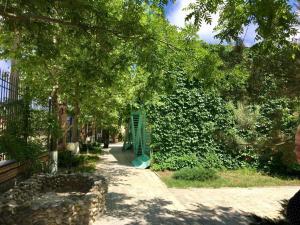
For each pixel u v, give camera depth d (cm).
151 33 386
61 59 495
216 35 252
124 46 409
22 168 557
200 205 508
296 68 252
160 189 619
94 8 349
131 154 1392
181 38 390
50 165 647
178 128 843
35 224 346
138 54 400
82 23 352
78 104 880
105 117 1159
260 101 286
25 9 325
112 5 403
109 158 1196
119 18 405
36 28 347
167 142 844
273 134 271
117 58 412
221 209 486
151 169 841
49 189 549
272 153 282
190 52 392
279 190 629
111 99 923
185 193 591
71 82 623
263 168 803
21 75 619
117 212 459
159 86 455
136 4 379
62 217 355
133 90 785
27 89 606
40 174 557
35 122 605
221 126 829
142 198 546
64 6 323
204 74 353
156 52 397
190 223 417
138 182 686
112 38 390
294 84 259
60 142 952
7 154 407
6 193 409
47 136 683
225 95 307
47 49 377
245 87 293
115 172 820
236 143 297
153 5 364
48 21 351
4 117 501
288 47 237
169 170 837
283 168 784
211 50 349
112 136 2608
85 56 429
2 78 486
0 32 397
